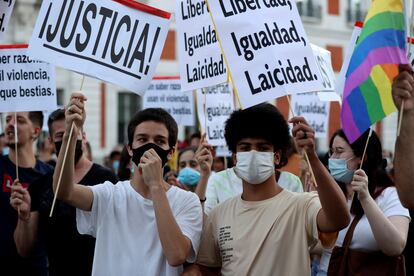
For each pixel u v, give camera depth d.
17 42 23.28
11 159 5.59
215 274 3.94
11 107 5.54
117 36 4.27
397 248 4.07
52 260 4.74
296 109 7.88
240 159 3.78
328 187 3.51
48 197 4.76
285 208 3.74
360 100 3.63
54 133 5.05
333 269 4.36
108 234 3.83
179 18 4.96
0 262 5.30
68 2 4.25
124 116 25.88
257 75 4.07
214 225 3.89
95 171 4.88
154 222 3.80
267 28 4.10
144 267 3.75
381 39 3.62
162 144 3.89
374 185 4.45
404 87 3.33
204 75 4.83
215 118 7.14
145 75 4.28
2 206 5.38
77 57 4.23
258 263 3.67
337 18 28.84
